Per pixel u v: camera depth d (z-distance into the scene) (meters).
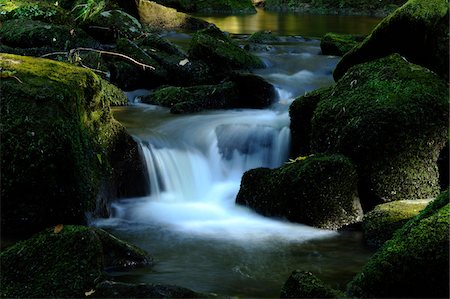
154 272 4.38
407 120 5.60
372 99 5.83
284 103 8.92
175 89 8.73
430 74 6.08
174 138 7.06
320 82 10.09
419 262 3.66
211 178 6.87
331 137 5.97
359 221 5.45
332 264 4.61
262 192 5.81
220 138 7.11
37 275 3.90
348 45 11.81
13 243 4.88
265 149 7.05
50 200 5.05
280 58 11.48
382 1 23.12
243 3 24.31
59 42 11.01
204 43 10.12
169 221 5.67
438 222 3.74
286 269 4.49
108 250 4.36
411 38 6.82
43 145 4.96
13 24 11.23
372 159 5.60
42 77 5.34
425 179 5.69
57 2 13.81
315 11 24.41
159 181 6.45
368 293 3.83
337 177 5.44
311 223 5.45
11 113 5.00
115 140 5.96
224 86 8.68
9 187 4.94
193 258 4.70
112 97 8.54
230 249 4.92
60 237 4.11
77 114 5.36
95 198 5.41
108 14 12.23
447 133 5.76
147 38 10.83
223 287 4.14
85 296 3.71
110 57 9.96
